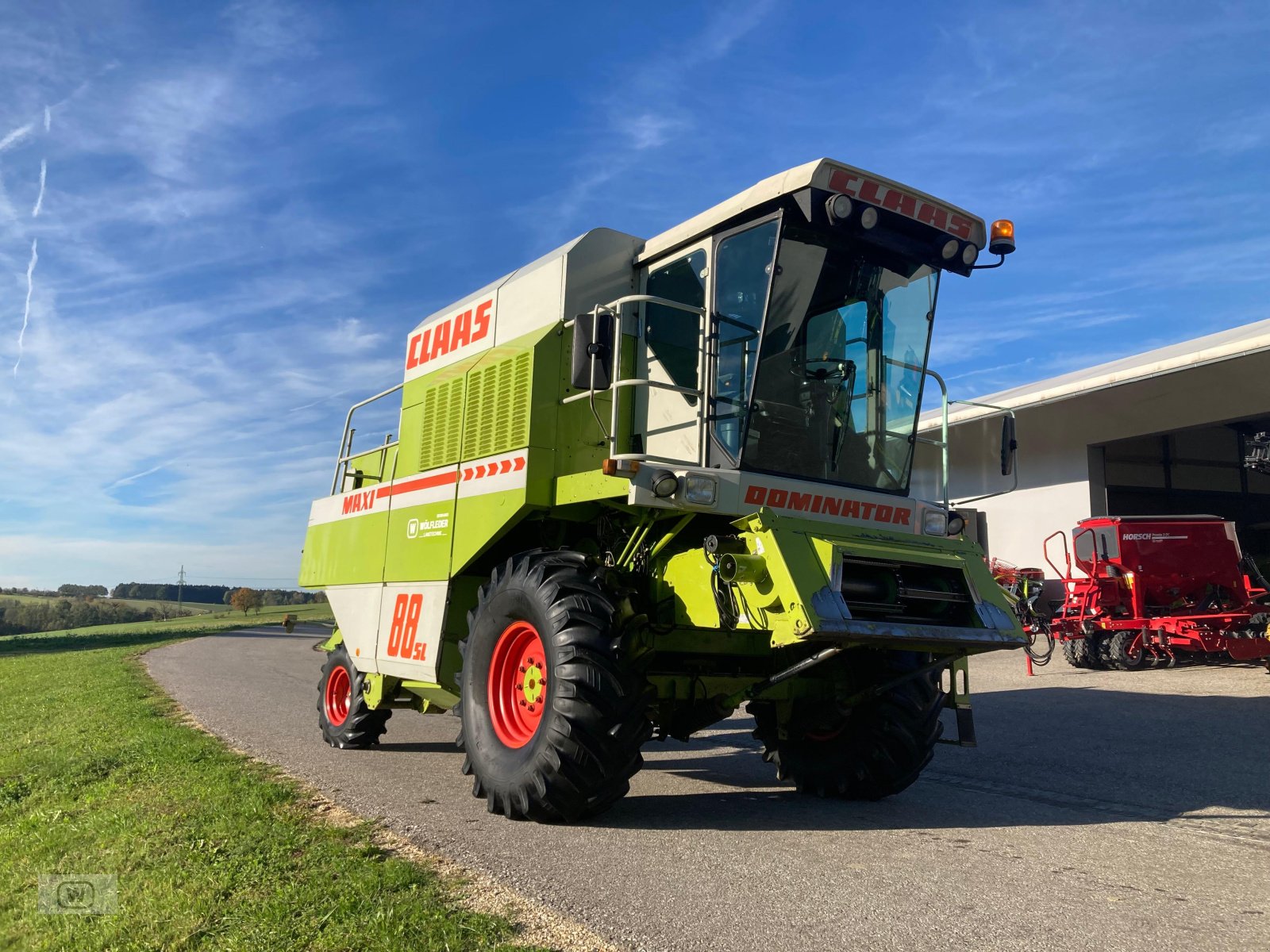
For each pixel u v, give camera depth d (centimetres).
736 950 279
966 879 361
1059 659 1535
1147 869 378
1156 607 1376
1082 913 319
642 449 577
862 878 359
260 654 2373
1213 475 2116
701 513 482
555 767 439
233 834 420
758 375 504
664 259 589
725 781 620
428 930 291
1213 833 447
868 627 428
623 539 543
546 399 557
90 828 456
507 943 281
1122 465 2008
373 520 738
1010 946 285
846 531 486
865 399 558
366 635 723
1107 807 512
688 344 556
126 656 2322
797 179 495
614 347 478
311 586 848
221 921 309
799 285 520
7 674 1964
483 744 503
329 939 287
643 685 455
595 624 455
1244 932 301
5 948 303
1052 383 2052
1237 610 1327
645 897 329
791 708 572
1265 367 1505
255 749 721
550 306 584
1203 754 667
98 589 12662
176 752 671
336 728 757
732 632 519
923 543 517
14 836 469
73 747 746
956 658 534
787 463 521
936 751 709
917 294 575
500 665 517
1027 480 2025
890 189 518
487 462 590
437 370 689
